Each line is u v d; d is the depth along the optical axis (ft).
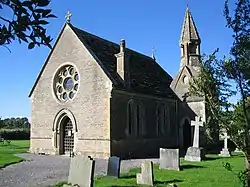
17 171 56.70
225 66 21.47
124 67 87.61
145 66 115.75
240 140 21.54
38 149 94.12
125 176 49.42
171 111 109.60
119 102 83.35
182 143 110.32
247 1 20.08
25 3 9.78
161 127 102.99
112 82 80.12
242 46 20.18
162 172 53.26
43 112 94.38
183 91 113.50
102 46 96.53
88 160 37.45
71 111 87.56
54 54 93.91
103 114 80.69
